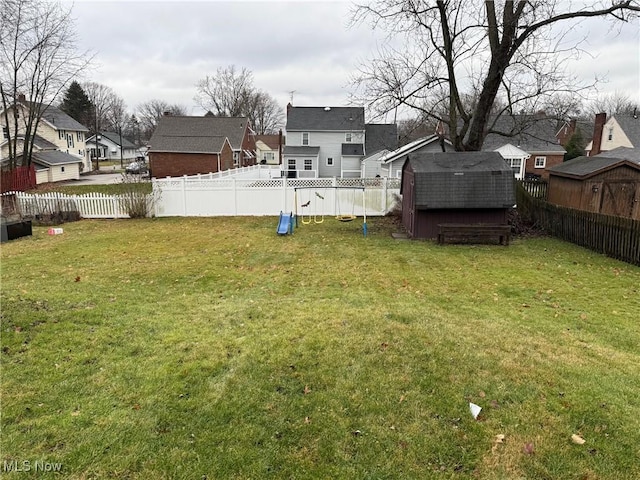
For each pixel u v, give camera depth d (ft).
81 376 13.91
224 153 126.82
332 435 11.21
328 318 19.12
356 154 124.77
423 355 15.33
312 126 129.49
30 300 21.06
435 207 40.60
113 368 14.44
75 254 35.32
